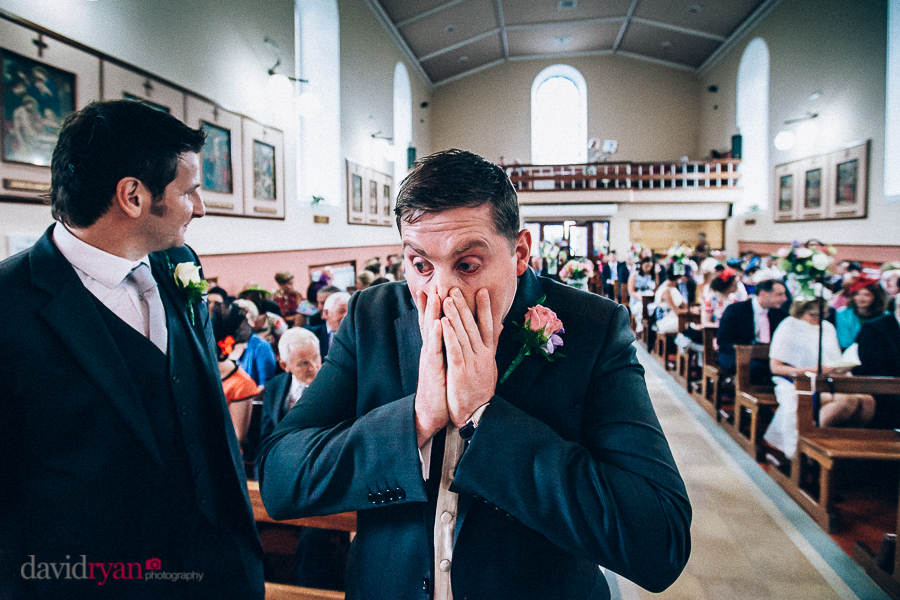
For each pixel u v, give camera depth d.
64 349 0.85
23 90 2.92
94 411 0.86
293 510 0.75
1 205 2.82
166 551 0.95
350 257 9.12
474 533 0.73
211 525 1.03
